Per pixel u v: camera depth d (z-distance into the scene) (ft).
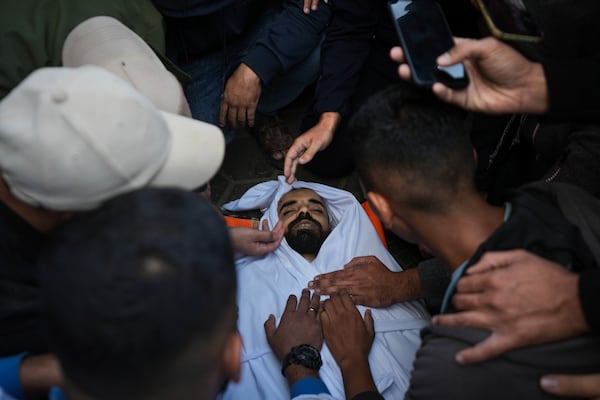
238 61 8.61
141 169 4.26
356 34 8.09
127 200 2.85
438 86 3.99
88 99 3.99
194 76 8.84
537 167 6.76
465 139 4.08
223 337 2.92
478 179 7.44
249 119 8.70
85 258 2.63
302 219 7.55
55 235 2.80
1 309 4.47
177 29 8.27
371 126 4.09
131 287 2.57
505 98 4.48
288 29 8.20
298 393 5.35
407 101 4.16
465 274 3.96
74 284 2.61
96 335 2.58
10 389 4.49
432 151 3.92
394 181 4.06
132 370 2.67
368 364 5.90
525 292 3.71
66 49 6.02
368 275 6.75
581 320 3.63
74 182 4.04
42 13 6.11
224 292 2.79
